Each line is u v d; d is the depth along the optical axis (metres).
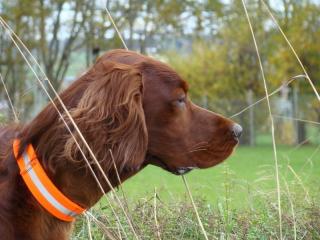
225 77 11.70
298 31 10.16
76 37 10.06
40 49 9.94
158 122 1.44
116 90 1.35
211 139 1.48
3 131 1.47
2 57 8.79
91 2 10.06
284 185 2.26
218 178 3.05
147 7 10.52
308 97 9.97
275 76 10.41
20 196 1.37
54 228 1.39
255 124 10.27
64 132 1.36
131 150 1.34
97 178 1.36
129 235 1.90
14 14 9.64
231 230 2.05
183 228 2.04
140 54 1.46
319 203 2.17
